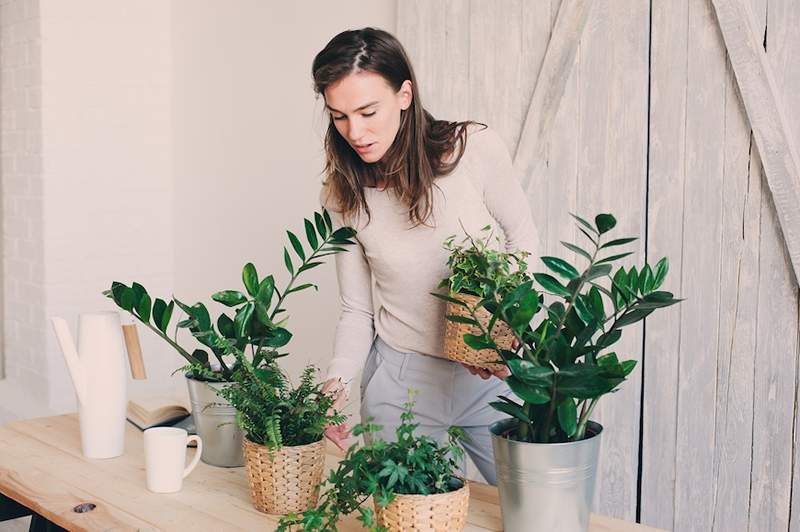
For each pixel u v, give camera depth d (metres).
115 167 4.48
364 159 1.97
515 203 2.10
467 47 3.14
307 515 1.49
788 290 2.48
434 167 2.02
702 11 2.58
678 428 2.71
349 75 1.87
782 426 2.50
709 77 2.58
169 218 4.66
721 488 2.63
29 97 4.35
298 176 3.88
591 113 2.83
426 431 2.19
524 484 1.54
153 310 1.97
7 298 4.67
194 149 4.48
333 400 1.78
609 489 2.86
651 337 2.75
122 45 4.46
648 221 2.74
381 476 1.51
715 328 2.62
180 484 1.83
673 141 2.67
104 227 4.46
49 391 4.35
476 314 1.81
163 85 4.60
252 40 4.07
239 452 1.98
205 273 4.45
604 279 2.84
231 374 1.94
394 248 2.09
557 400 1.55
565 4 2.84
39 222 4.34
